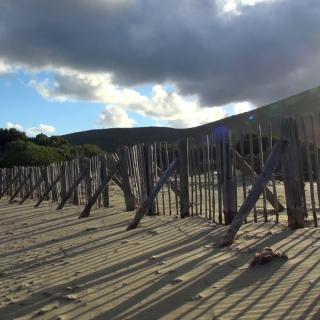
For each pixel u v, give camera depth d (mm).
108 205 17516
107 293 6078
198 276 6246
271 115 71562
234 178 10242
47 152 48438
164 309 5211
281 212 11570
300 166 8711
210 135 11414
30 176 26094
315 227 8609
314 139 8844
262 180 8281
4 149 58531
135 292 5949
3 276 7836
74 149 55250
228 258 6992
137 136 116375
